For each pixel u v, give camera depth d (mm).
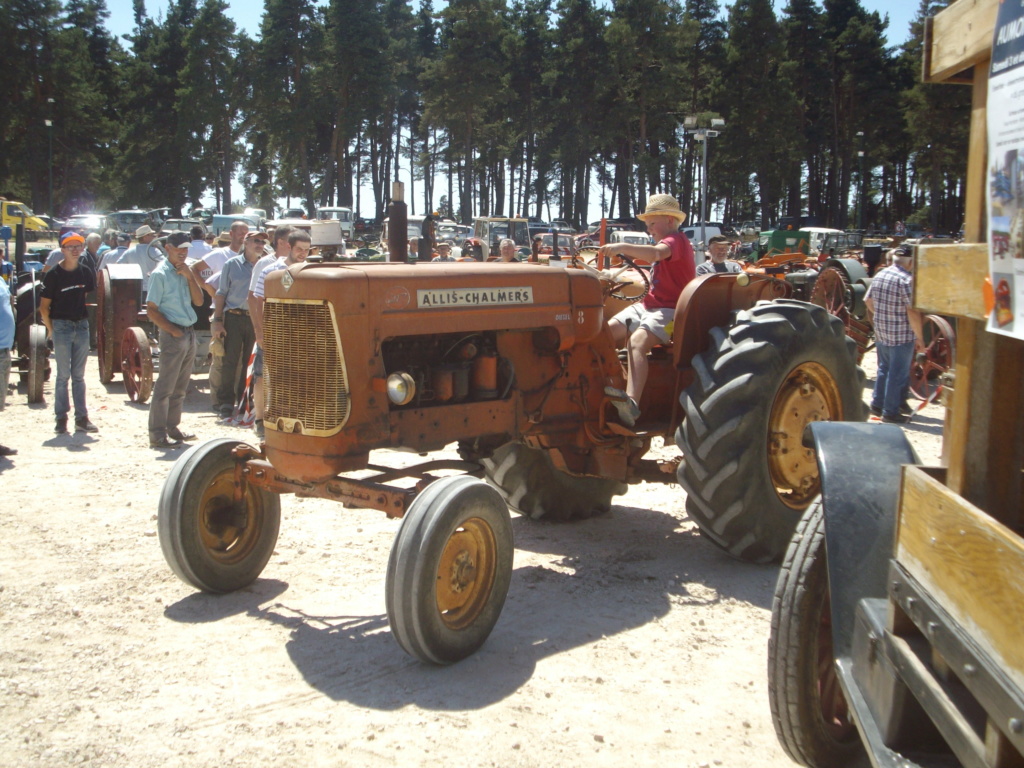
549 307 4438
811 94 63906
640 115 57469
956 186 63125
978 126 1938
